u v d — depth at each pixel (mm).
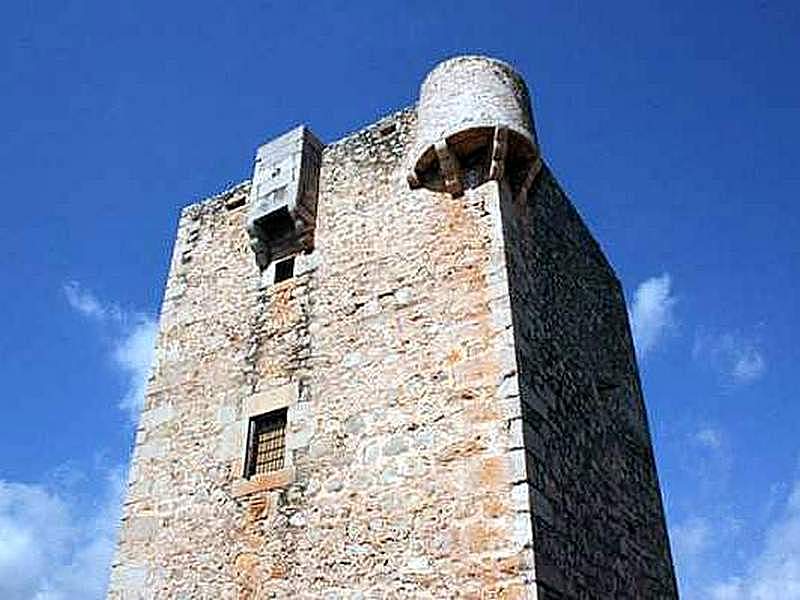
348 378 8273
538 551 6465
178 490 8812
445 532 6871
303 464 8055
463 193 8656
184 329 10117
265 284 9695
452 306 8016
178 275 10781
